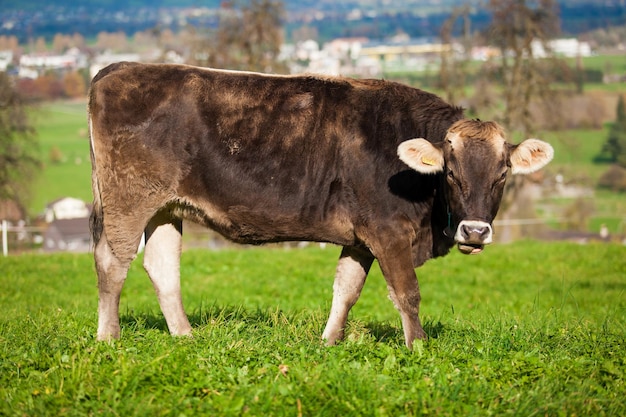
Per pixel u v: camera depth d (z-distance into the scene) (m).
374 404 6.00
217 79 8.43
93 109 8.34
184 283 19.48
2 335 8.44
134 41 101.31
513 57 34.53
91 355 6.88
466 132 7.80
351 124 8.27
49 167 82.25
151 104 8.26
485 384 6.49
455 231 7.82
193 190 8.39
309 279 20.23
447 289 19.55
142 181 8.30
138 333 8.33
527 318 10.58
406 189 8.16
